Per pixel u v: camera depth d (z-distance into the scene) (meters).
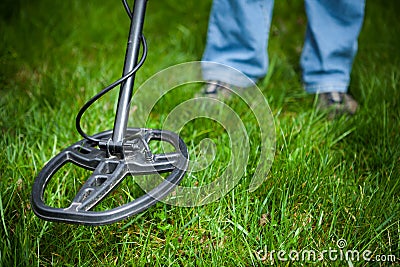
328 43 2.05
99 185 1.24
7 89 2.16
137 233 1.48
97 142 1.35
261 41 2.04
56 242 1.42
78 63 2.38
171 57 2.46
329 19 2.04
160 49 2.53
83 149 1.36
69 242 1.42
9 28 2.59
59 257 1.40
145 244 1.39
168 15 2.80
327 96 2.06
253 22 1.99
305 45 2.15
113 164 1.28
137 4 1.37
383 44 2.52
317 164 1.68
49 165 1.30
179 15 2.81
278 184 1.59
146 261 1.38
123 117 1.30
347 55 2.07
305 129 1.88
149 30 2.71
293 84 2.26
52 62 2.38
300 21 2.79
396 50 2.48
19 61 2.36
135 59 1.33
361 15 2.01
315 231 1.44
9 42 2.48
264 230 1.47
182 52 2.54
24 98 2.09
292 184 1.58
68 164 1.66
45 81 2.19
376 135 1.87
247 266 1.37
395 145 1.78
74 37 2.59
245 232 1.42
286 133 1.83
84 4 2.81
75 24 2.68
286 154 1.68
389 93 2.09
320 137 1.87
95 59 2.44
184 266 1.37
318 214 1.51
